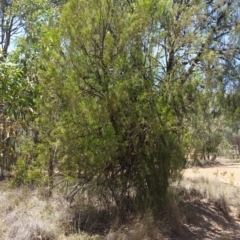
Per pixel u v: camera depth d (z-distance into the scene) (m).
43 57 6.97
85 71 6.65
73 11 6.72
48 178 7.11
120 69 6.77
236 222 8.78
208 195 9.82
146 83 7.00
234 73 7.82
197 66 7.56
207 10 8.09
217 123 8.32
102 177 7.09
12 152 7.18
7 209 7.00
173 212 7.54
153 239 6.58
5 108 6.59
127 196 7.37
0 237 5.80
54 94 6.64
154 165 7.30
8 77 6.25
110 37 6.64
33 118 7.91
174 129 7.38
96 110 6.61
